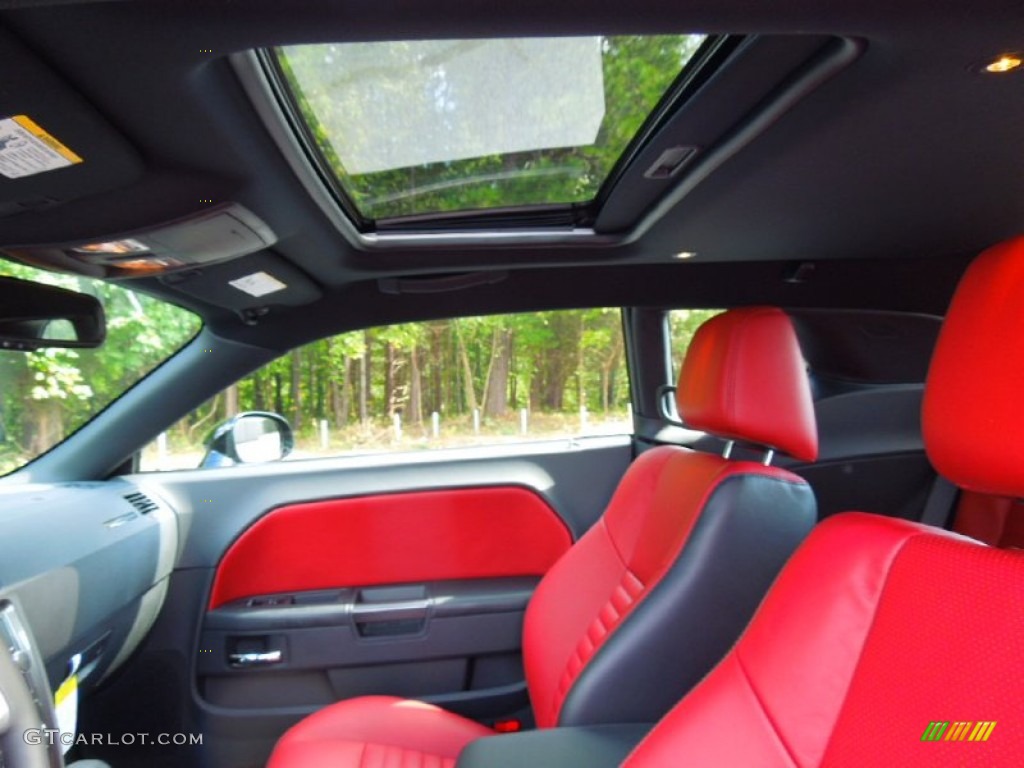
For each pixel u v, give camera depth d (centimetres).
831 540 86
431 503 219
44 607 133
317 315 207
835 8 82
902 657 72
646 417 241
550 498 225
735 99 112
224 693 202
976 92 106
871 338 237
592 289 213
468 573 219
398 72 109
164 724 199
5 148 96
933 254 213
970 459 77
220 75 91
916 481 242
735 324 137
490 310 212
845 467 237
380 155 136
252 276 174
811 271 218
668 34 85
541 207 174
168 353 203
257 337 206
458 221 176
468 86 115
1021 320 73
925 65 97
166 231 132
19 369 178
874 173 143
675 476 148
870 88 105
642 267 215
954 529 233
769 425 132
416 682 205
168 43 81
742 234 185
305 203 139
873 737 71
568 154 142
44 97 87
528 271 210
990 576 68
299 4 76
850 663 76
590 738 121
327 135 126
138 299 183
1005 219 177
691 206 162
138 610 180
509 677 209
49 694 95
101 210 121
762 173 142
